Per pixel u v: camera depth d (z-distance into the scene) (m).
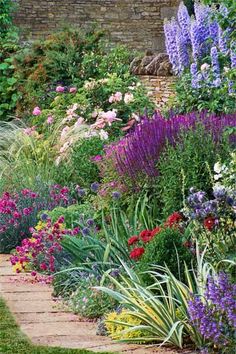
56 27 20.98
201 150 8.65
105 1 21.30
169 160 8.91
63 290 7.84
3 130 14.34
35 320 6.99
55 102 14.09
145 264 6.93
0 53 16.77
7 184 11.60
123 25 21.39
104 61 15.05
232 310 5.79
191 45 12.73
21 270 9.02
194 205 6.72
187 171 8.58
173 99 12.39
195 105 11.84
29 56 15.98
